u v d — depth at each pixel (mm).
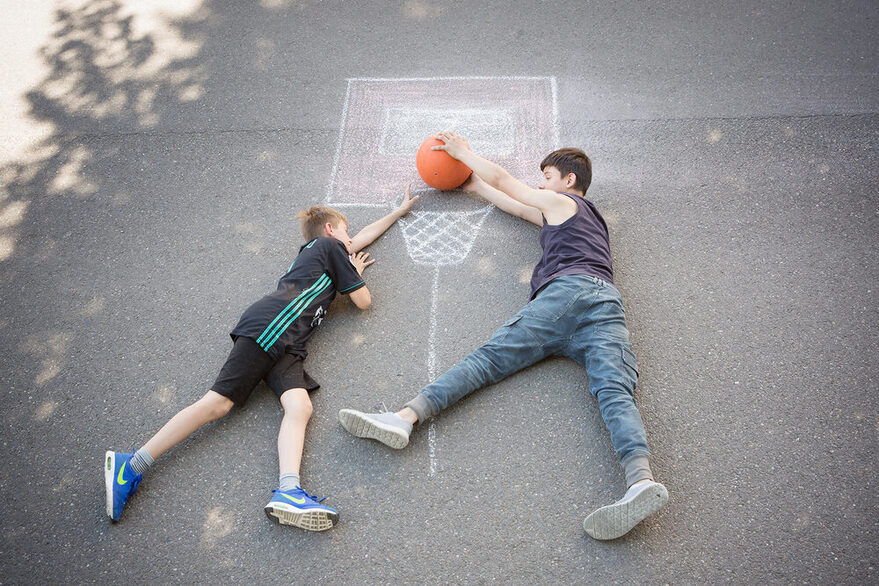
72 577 2900
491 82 4695
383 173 4289
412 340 3547
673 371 3359
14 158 4562
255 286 3844
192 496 3084
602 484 3020
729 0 5125
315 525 2900
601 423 3189
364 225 4062
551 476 3051
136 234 4117
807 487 2973
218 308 3764
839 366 3336
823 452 3068
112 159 4504
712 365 3371
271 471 3141
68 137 4652
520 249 3896
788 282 3662
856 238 3818
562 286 3318
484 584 2785
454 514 2963
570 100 4562
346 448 3182
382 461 3131
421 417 3111
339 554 2889
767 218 3934
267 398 3355
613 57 4793
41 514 3086
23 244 4125
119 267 3977
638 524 2904
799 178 4094
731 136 4312
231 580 2854
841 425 3145
